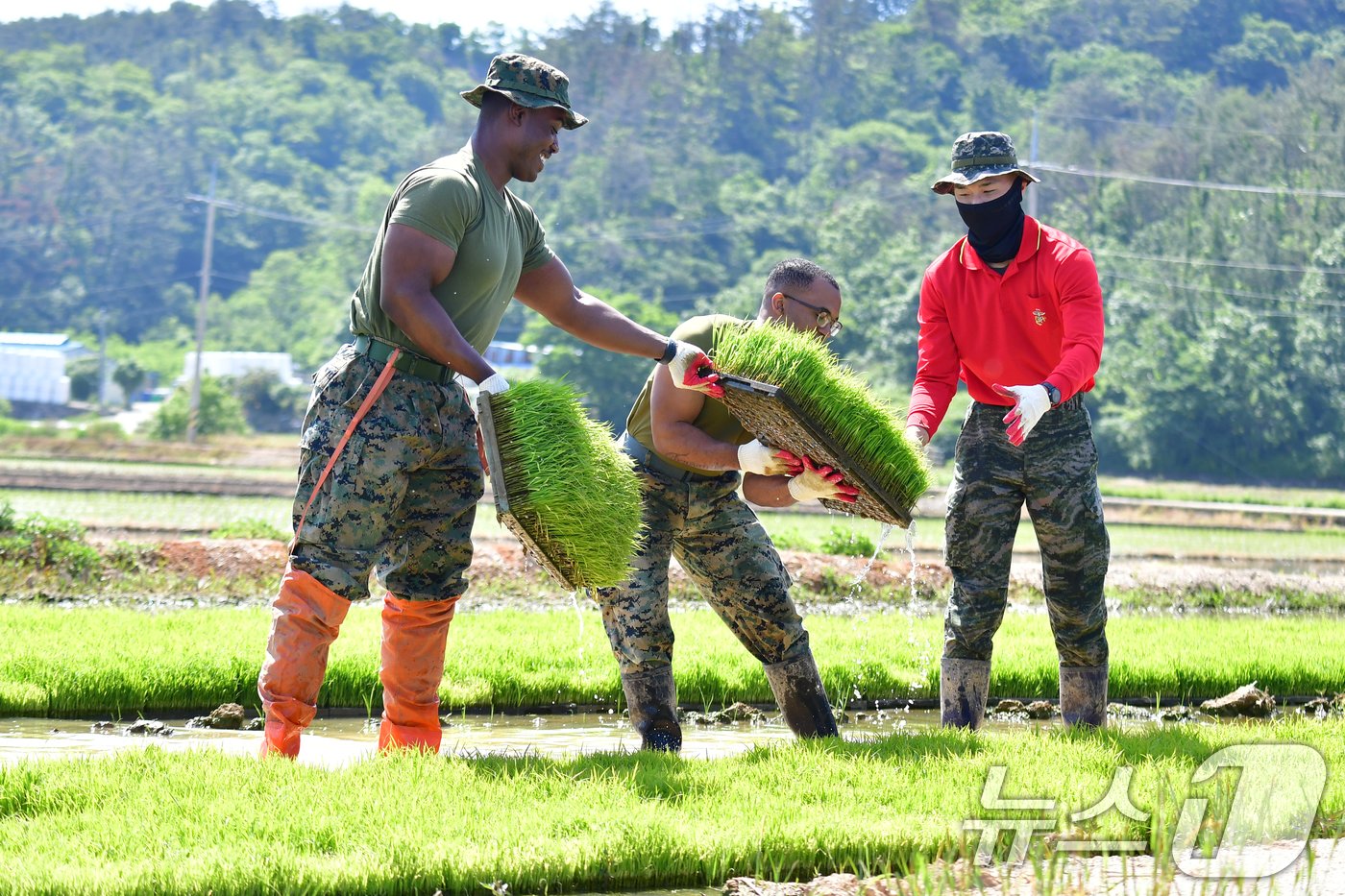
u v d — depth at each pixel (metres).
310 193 145.75
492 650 8.94
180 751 5.42
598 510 5.43
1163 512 42.03
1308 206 90.06
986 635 6.78
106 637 9.11
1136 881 4.13
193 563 15.79
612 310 6.13
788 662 6.51
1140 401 87.19
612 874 4.32
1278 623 12.62
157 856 4.11
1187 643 10.63
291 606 5.48
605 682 8.32
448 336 5.35
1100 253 91.69
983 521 6.71
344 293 120.56
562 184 125.12
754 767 5.38
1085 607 6.72
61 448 51.41
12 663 7.84
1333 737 6.06
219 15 190.00
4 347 108.25
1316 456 84.25
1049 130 109.06
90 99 155.12
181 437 68.88
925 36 171.25
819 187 130.38
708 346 6.24
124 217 128.25
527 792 4.90
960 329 6.80
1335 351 85.44
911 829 4.57
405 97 185.25
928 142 149.88
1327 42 165.75
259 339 116.94
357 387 5.51
